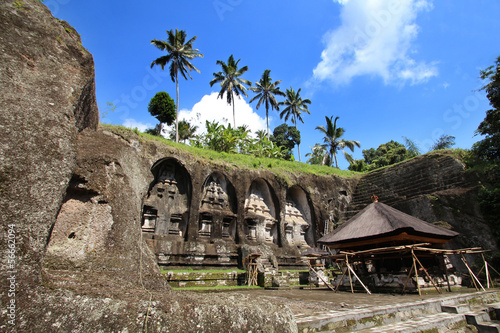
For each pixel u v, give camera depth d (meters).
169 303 2.82
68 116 3.58
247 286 13.29
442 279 11.15
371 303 6.94
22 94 3.29
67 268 3.37
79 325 2.41
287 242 20.41
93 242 3.74
